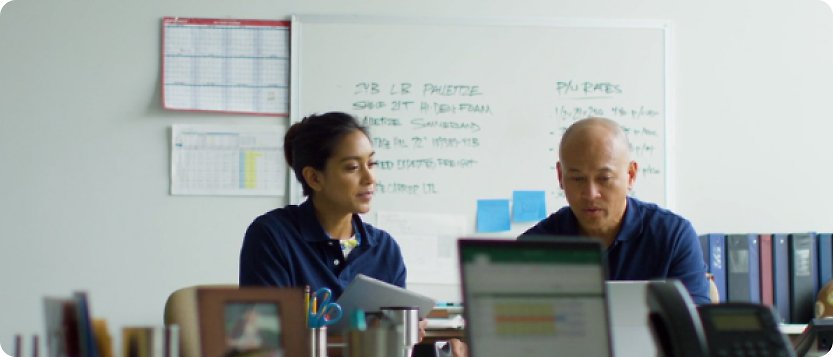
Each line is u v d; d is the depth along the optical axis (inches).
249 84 140.9
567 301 51.2
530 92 143.2
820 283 134.0
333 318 77.1
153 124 140.4
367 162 93.0
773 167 146.3
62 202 139.3
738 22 146.8
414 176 141.1
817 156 146.9
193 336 86.4
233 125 140.6
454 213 141.3
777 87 146.8
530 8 144.2
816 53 147.4
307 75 141.3
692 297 83.4
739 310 51.8
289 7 141.9
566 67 143.9
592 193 81.5
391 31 142.1
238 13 141.6
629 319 63.2
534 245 51.9
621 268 85.9
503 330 50.3
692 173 145.2
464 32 142.9
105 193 139.6
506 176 142.2
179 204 139.7
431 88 142.3
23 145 139.4
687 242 86.0
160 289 139.2
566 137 83.3
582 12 144.9
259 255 90.9
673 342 49.9
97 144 140.0
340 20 141.8
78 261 138.9
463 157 141.9
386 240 97.4
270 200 140.3
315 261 92.2
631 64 144.7
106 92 140.5
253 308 55.1
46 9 140.6
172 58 140.9
